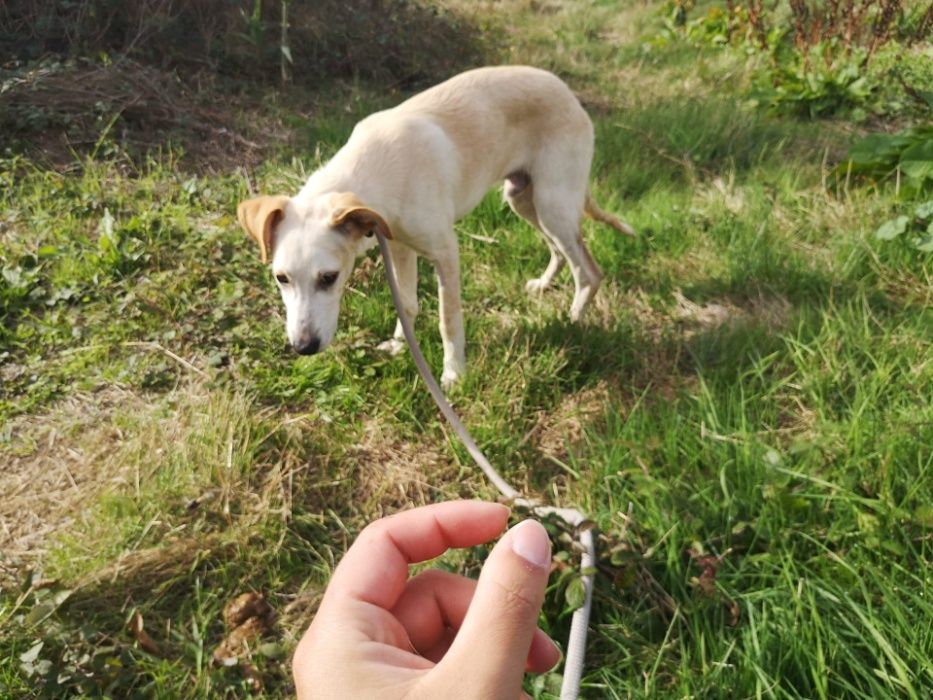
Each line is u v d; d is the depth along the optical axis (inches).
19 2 72.9
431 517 14.6
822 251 49.9
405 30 90.6
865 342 38.7
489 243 51.7
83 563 29.8
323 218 34.4
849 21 87.3
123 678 26.0
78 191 54.5
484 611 11.1
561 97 43.2
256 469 34.3
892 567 26.6
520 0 126.3
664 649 25.2
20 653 26.4
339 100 76.9
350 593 13.7
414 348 33.5
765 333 41.1
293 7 85.4
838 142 67.9
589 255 45.1
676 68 93.7
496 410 37.5
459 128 39.8
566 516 29.3
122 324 43.4
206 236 49.4
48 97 62.8
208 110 69.1
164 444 35.1
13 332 43.2
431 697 11.0
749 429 33.8
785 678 23.2
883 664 22.7
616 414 35.3
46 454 35.9
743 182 60.5
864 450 31.5
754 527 28.3
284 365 40.8
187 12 79.2
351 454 35.9
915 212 48.8
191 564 30.1
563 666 25.8
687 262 49.9
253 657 27.2
